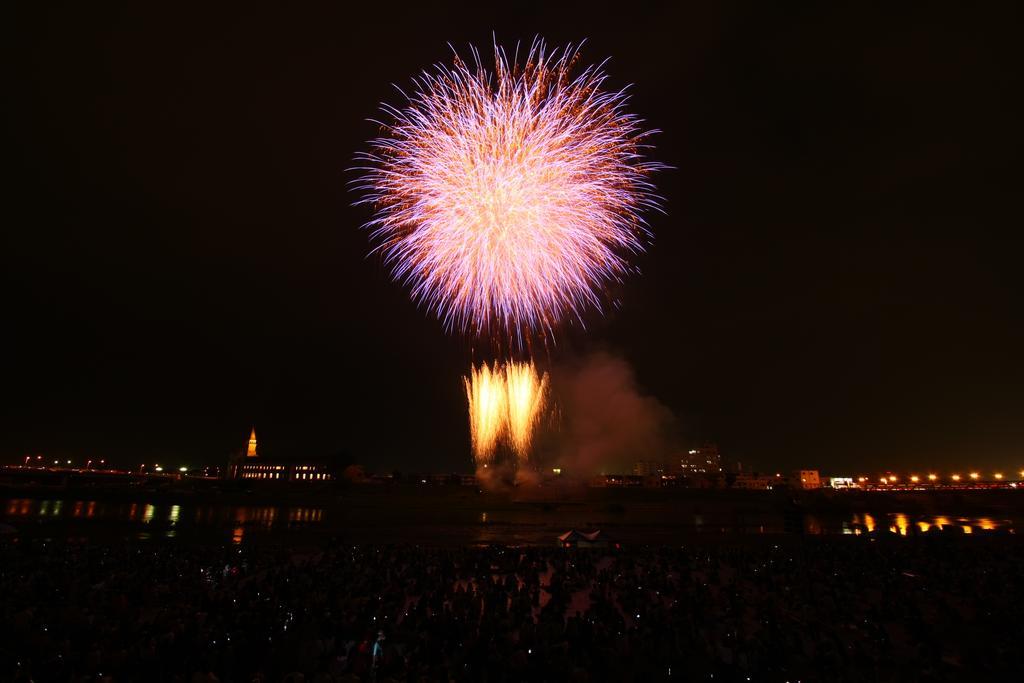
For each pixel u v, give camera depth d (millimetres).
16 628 20969
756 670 19047
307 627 22922
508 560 38531
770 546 47156
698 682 18672
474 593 29156
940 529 67062
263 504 146375
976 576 32906
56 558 36406
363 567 34719
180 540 62625
